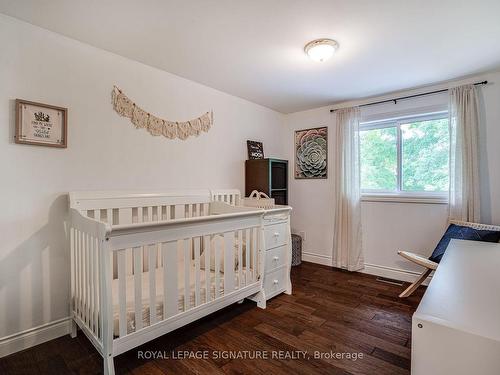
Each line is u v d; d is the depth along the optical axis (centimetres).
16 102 169
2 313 167
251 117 345
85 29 181
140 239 152
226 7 158
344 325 206
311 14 164
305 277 313
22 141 171
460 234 235
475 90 255
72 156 194
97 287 150
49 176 183
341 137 337
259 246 235
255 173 328
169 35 188
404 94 302
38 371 154
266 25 176
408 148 309
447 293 87
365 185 340
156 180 244
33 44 176
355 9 159
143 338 154
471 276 107
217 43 199
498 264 126
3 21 165
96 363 161
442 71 248
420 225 293
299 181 387
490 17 166
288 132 398
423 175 299
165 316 165
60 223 188
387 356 169
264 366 160
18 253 172
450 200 265
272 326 205
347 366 160
